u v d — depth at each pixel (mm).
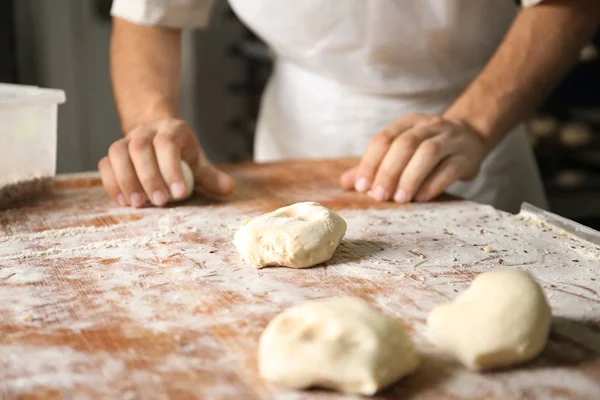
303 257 815
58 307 725
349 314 594
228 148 3061
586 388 570
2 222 1014
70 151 3148
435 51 1438
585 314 697
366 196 1146
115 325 685
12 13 2939
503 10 1449
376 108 1512
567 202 2252
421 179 1093
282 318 605
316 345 570
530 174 1587
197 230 979
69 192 1178
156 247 906
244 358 623
